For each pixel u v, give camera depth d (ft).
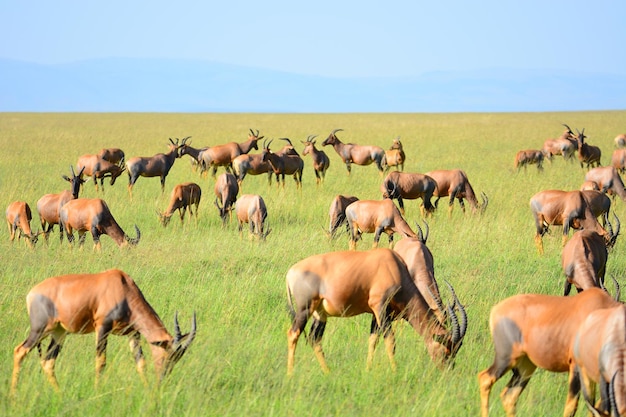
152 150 502.38
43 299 102.32
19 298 146.00
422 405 98.43
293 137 633.20
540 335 90.79
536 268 176.55
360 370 111.45
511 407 94.79
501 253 193.06
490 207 268.21
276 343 123.75
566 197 192.65
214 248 199.62
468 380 106.93
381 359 114.93
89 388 102.12
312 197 301.22
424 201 249.96
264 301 147.13
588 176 278.67
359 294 111.65
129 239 197.67
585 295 89.81
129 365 108.58
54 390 99.96
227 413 93.25
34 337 102.42
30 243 205.16
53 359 103.86
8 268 169.99
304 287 112.47
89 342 117.91
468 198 253.85
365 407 96.94
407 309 112.57
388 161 387.55
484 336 125.70
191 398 96.84
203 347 114.52
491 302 143.43
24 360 108.88
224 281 158.92
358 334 127.65
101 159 322.34
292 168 335.88
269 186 337.11
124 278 104.37
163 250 192.95
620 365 79.87
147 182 362.74
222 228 242.78
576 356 87.66
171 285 157.79
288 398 99.76
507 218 238.89
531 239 211.20
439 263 180.24
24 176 344.08
